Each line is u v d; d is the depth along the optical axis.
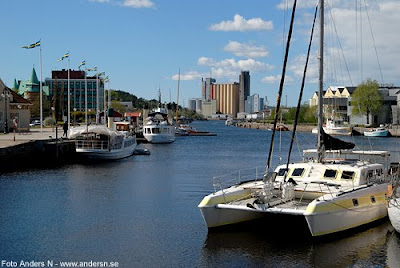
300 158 57.16
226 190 20.45
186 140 104.19
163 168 46.53
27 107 74.75
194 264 16.75
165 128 91.44
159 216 24.00
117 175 40.28
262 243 18.73
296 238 19.30
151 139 90.44
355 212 19.48
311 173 21.66
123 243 19.19
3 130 70.19
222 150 73.44
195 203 27.55
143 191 31.81
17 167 43.28
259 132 151.75
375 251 17.75
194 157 60.31
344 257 17.19
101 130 51.66
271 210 18.17
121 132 58.56
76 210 25.38
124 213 24.69
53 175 39.34
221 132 151.75
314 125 133.25
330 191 19.55
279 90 19.70
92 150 51.34
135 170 44.34
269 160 19.62
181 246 18.69
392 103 123.69
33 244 19.08
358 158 25.03
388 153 24.59
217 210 19.45
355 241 18.86
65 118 56.41
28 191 31.25
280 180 21.61
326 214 18.08
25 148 44.91
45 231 21.02
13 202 27.47
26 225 22.08
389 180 22.83
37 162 47.44
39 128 86.38
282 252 17.73
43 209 25.58
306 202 19.92
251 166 49.16
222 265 16.61
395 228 19.02
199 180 37.75
